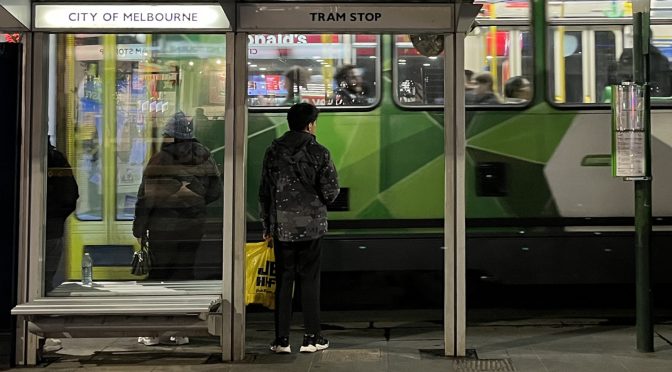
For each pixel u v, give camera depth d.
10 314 5.68
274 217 5.90
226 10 5.35
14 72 5.67
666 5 7.12
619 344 6.36
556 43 7.09
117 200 6.56
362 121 7.00
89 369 5.60
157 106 6.59
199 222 6.39
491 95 7.07
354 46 7.01
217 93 6.62
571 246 7.10
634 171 5.84
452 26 5.66
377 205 7.01
